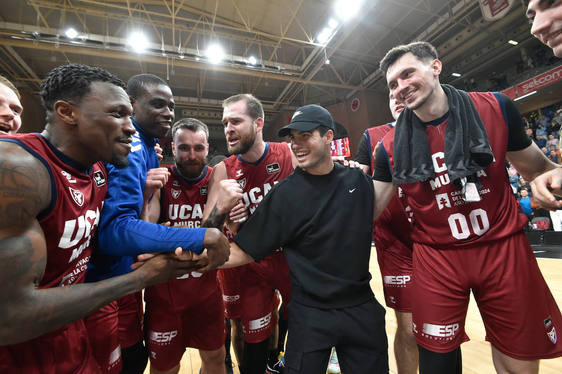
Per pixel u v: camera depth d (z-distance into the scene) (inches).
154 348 61.2
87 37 337.7
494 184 47.1
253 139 73.5
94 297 30.4
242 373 79.7
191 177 72.1
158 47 368.2
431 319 49.0
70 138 34.9
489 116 48.0
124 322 63.1
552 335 45.1
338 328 46.1
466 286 48.5
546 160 49.4
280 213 52.7
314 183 52.5
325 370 45.8
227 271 86.4
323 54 422.0
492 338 48.6
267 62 439.8
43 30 329.1
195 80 562.3
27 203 27.9
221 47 467.8
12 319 25.3
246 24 384.2
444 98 48.9
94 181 41.0
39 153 31.8
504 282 45.9
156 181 54.2
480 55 447.5
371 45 462.3
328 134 52.2
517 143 48.9
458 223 48.1
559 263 161.9
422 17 406.0
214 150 696.4
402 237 70.1
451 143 46.6
